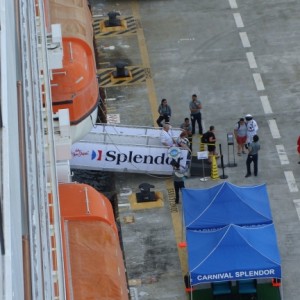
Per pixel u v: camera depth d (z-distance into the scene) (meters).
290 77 80.62
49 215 37.31
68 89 61.91
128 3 92.44
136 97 78.88
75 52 64.75
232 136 69.19
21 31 38.56
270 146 72.31
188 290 58.28
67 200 53.78
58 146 54.56
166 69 82.44
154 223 65.25
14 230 24.28
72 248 50.25
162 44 86.00
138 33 87.81
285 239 63.22
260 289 56.59
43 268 29.53
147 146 68.06
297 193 67.44
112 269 49.78
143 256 62.34
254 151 67.56
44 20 54.88
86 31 69.56
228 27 88.06
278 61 82.81
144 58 84.12
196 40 86.31
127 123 76.00
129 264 61.69
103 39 86.88
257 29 87.56
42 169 34.91
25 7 42.16
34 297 27.02
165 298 58.78
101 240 51.47
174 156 67.19
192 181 68.81
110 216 54.97
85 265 49.22
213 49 84.94
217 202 57.75
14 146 27.52
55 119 55.28
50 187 40.69
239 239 54.72
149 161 68.50
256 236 55.41
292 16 89.31
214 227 56.62
